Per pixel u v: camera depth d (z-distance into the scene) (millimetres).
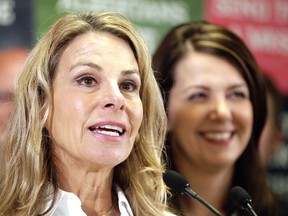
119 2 5508
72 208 3008
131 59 3145
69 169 3084
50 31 3133
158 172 3318
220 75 4387
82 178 3090
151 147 3311
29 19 5199
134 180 3289
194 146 4379
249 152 4508
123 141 2994
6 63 5043
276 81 6215
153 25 5668
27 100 3094
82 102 2971
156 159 3316
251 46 6168
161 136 3395
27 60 3154
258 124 4523
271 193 4598
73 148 2986
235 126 4402
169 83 4438
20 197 3004
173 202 4121
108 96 2963
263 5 6223
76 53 3055
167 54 4477
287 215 6191
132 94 3111
